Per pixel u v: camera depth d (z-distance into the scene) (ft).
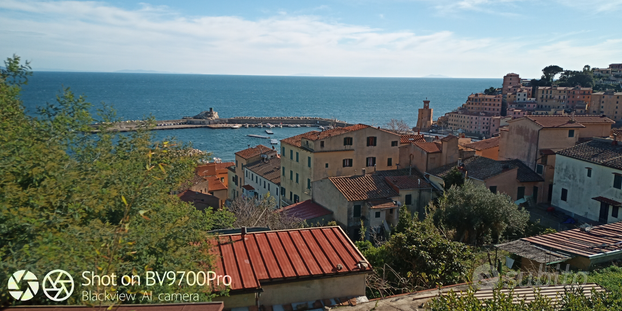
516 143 195.93
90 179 45.55
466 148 213.87
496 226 117.39
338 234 68.23
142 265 43.55
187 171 68.64
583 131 196.95
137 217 48.78
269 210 134.21
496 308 44.11
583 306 46.80
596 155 152.46
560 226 151.02
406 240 76.28
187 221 54.19
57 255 34.86
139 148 60.49
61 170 43.19
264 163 246.27
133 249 43.52
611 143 157.48
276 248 63.05
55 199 39.68
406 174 183.93
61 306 36.06
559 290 58.59
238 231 81.20
